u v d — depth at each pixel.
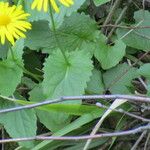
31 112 0.60
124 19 0.73
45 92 0.60
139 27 0.68
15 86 0.60
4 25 0.57
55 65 0.61
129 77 0.64
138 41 0.68
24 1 0.66
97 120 0.61
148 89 0.58
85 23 0.68
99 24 0.74
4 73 0.61
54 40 0.67
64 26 0.67
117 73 0.65
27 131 0.59
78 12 0.72
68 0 0.55
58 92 0.60
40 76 0.66
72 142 0.60
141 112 0.61
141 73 0.59
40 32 0.67
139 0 0.75
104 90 0.64
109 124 0.63
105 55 0.66
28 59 0.69
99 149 0.60
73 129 0.57
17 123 0.60
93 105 0.60
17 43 0.63
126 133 0.51
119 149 0.62
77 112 0.58
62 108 0.58
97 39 0.67
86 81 0.60
